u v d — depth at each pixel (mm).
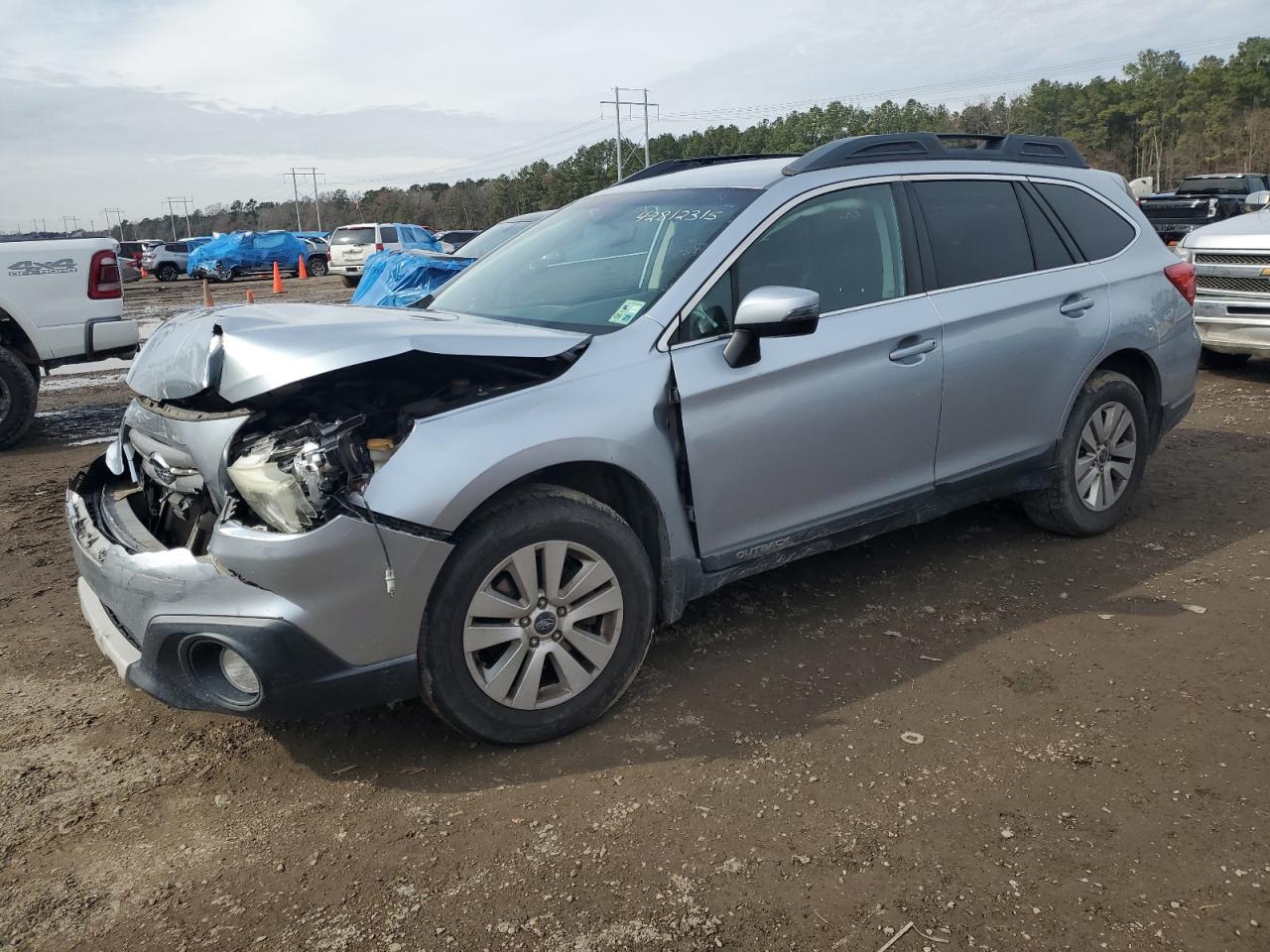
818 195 3717
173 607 2744
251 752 3096
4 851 2641
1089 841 2520
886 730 3074
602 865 2486
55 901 2436
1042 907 2291
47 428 8461
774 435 3418
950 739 3014
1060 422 4395
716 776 2848
